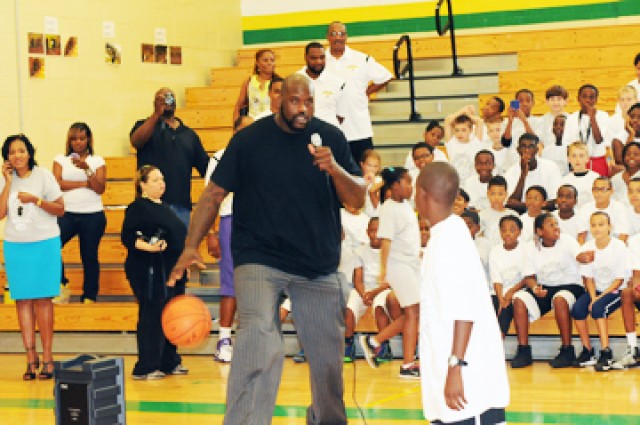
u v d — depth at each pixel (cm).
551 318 962
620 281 912
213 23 1555
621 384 837
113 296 1143
